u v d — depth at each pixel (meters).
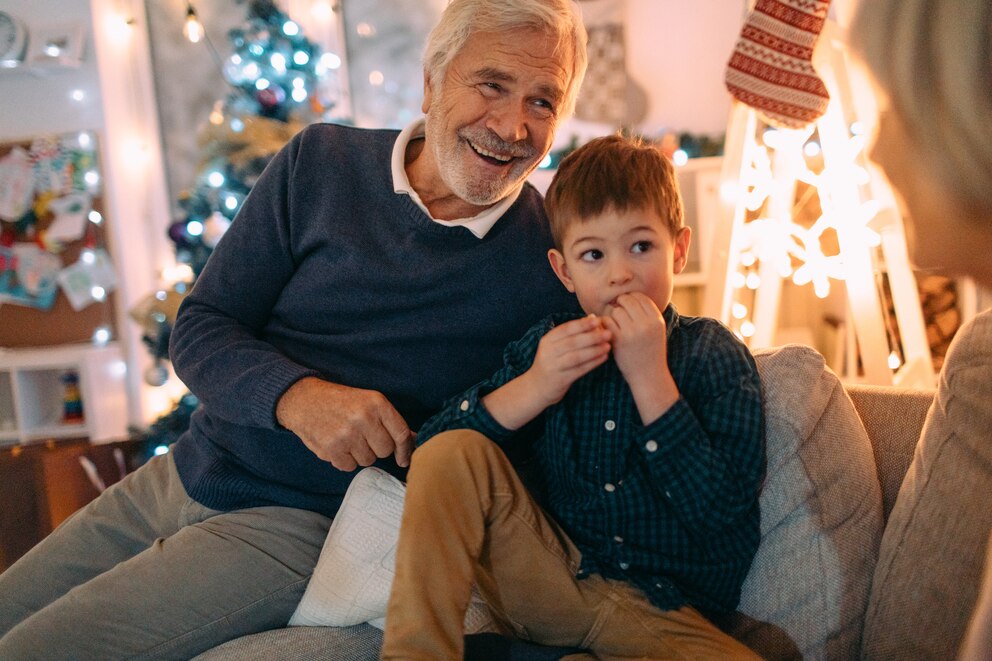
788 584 1.05
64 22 3.33
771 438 1.09
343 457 1.12
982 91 0.31
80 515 1.38
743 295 2.79
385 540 1.11
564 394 1.07
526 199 1.42
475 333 1.33
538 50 1.21
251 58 2.74
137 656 1.11
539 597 1.02
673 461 0.98
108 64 3.37
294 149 1.40
